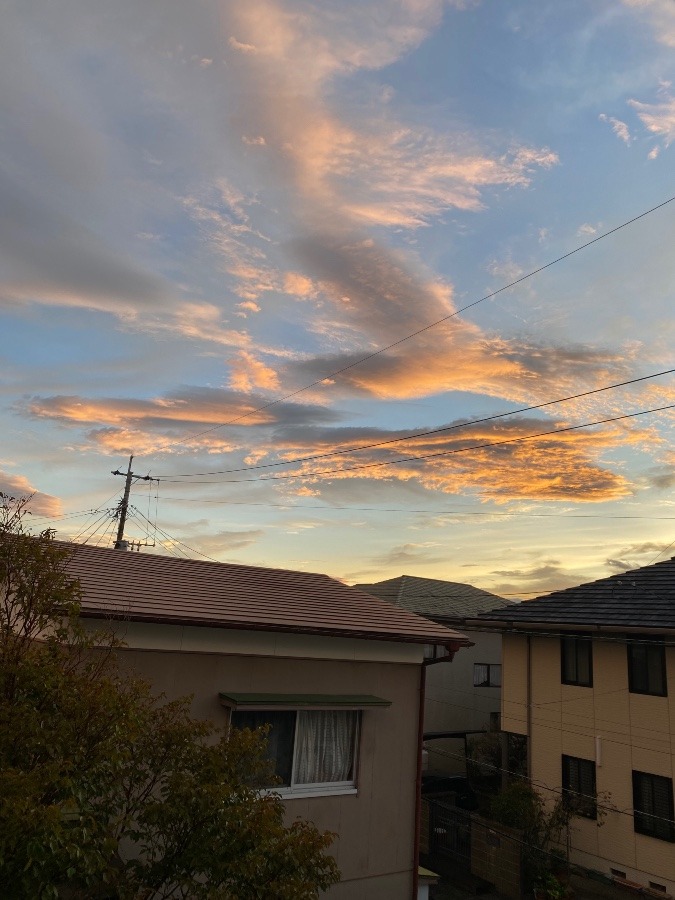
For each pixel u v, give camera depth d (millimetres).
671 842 13703
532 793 16016
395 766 9141
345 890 8359
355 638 8953
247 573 12047
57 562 4895
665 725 14336
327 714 8781
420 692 9656
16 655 4406
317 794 8383
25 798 3516
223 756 5305
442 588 30297
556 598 18406
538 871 14180
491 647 25141
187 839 4785
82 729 4324
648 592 16391
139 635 7422
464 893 14078
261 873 4520
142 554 12180
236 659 8141
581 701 16125
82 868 3932
